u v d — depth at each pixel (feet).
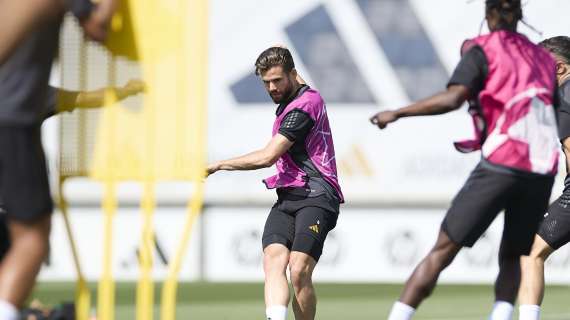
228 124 171.32
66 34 56.75
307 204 74.54
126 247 171.73
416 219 171.63
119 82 56.39
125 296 143.33
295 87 75.61
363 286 163.22
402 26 170.50
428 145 170.30
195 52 55.31
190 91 55.67
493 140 60.18
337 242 172.76
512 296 64.80
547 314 120.47
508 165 59.88
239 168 72.79
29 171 50.42
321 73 171.32
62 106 57.11
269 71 74.38
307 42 171.22
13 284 50.52
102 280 57.77
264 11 171.22
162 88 55.83
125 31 55.16
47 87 51.06
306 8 171.01
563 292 152.56
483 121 60.70
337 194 75.97
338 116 171.01
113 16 51.62
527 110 59.93
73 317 60.29
